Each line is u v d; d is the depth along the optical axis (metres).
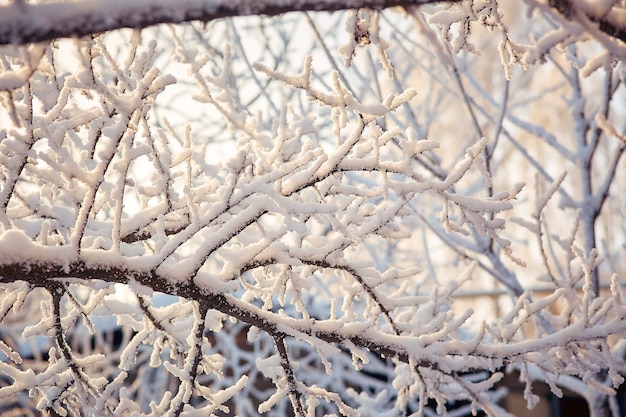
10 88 1.68
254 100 6.13
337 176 2.93
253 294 3.23
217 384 7.12
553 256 4.89
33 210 2.85
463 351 3.00
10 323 7.33
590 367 3.25
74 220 2.89
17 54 1.99
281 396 3.00
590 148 5.10
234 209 3.00
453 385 3.40
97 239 2.70
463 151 6.80
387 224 2.98
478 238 5.01
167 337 3.28
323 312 6.27
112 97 2.22
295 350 7.32
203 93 3.39
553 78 12.27
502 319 3.37
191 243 6.27
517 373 7.97
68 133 3.04
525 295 3.38
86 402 3.00
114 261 2.40
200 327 2.74
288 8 1.54
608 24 1.67
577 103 5.17
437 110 6.48
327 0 1.54
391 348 2.94
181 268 2.51
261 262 2.74
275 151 2.79
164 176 2.61
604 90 4.93
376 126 2.68
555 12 1.69
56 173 2.75
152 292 2.46
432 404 7.71
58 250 2.29
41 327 3.04
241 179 2.84
